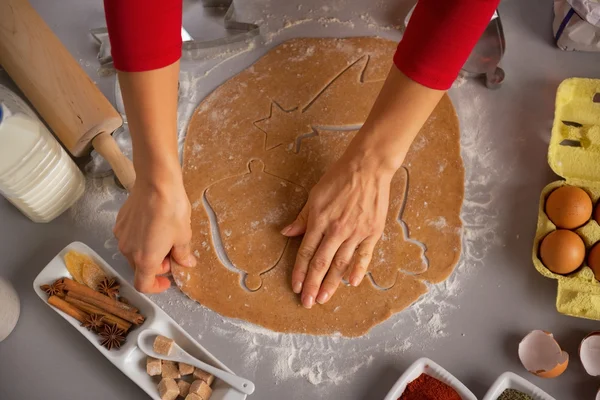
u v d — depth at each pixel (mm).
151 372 747
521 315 789
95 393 772
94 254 783
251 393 742
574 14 843
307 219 782
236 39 893
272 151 842
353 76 875
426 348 778
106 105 816
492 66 874
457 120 854
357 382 766
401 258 800
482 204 828
